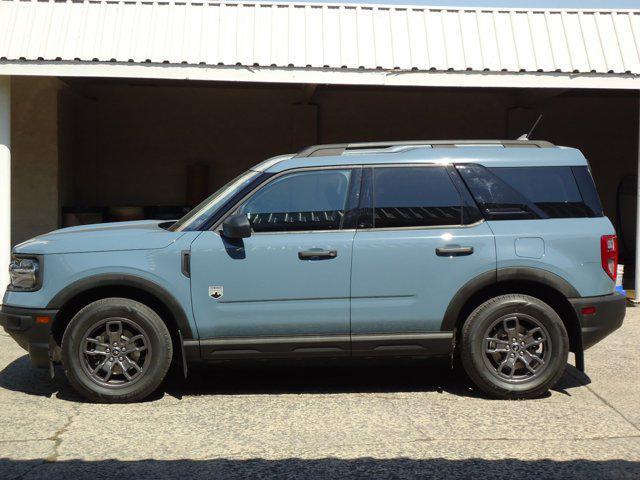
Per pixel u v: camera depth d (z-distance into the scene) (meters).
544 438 4.98
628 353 7.37
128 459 4.62
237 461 4.59
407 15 10.09
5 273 9.70
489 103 16.30
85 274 5.68
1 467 4.50
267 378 6.51
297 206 5.83
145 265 5.68
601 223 5.89
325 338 5.75
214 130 15.93
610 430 5.14
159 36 9.73
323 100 16.06
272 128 16.03
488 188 5.89
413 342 5.79
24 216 13.95
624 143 16.56
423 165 5.91
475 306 5.92
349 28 9.96
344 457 4.65
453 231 5.79
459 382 6.36
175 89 15.79
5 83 9.70
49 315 5.68
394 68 9.74
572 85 9.88
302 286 5.71
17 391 6.11
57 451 4.76
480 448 4.80
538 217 5.87
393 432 5.10
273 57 9.70
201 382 6.39
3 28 9.57
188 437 5.02
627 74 9.85
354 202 5.84
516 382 5.77
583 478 4.33
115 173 15.75
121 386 5.69
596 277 5.82
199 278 5.69
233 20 9.93
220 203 5.87
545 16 10.14
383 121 16.17
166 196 15.88
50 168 13.97
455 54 9.86
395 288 5.75
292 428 5.20
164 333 5.71
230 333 5.73
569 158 6.00
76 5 9.80
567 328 6.00
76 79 14.56
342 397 5.94
